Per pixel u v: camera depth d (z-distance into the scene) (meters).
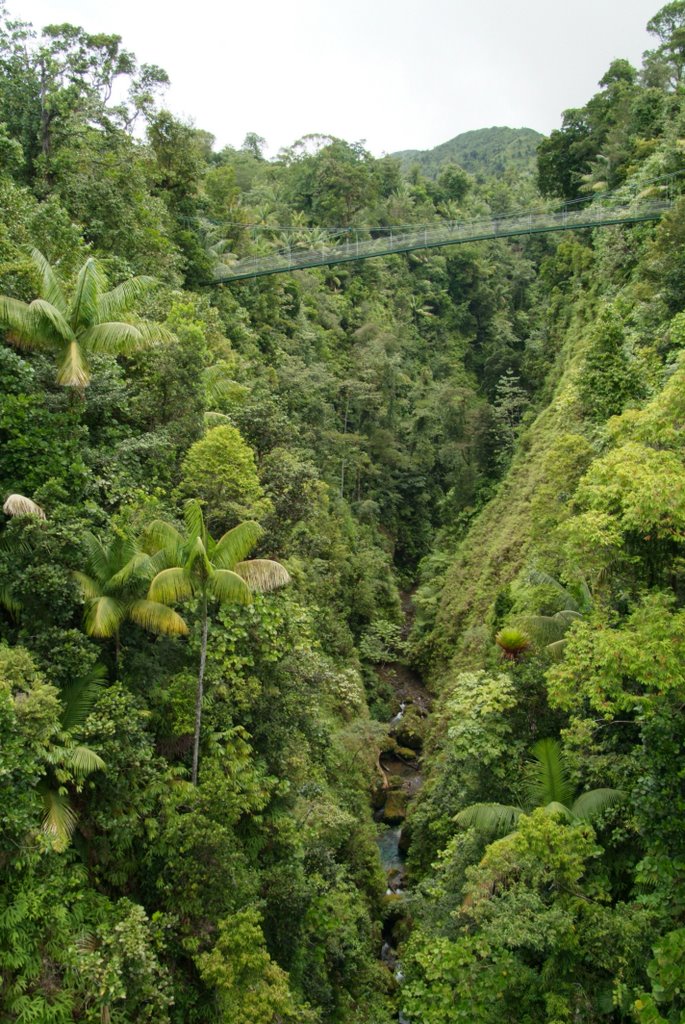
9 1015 10.50
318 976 17.27
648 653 12.17
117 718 13.65
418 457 57.66
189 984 13.66
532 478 40.75
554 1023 11.88
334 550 38.53
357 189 73.50
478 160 165.88
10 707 10.80
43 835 11.23
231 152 92.81
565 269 55.12
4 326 16.31
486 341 76.31
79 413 17.39
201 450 20.34
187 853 14.00
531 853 13.73
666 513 13.77
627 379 25.17
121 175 30.28
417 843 25.27
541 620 20.03
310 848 19.81
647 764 12.84
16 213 21.17
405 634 45.22
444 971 14.60
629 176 45.97
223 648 16.61
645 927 12.48
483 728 19.36
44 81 29.02
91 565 14.62
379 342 60.16
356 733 28.12
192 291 40.97
